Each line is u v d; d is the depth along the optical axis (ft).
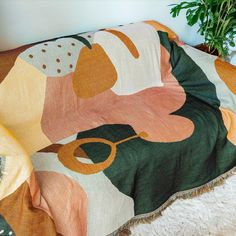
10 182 3.49
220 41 6.94
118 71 5.68
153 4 7.05
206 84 5.77
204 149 5.10
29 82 4.82
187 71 6.03
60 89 5.08
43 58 4.99
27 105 4.79
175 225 5.00
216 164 5.50
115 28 5.96
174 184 5.14
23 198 3.48
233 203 5.44
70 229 3.88
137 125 5.06
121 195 4.35
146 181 4.66
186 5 6.93
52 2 5.68
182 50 6.19
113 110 5.46
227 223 5.09
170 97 5.84
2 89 4.58
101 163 4.28
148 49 6.02
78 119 5.18
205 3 6.56
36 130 4.82
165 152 4.67
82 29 6.36
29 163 3.56
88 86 5.38
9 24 5.45
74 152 4.42
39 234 3.53
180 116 5.28
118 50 5.70
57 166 4.15
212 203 5.42
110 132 4.87
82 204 3.94
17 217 3.46
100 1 6.24
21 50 4.95
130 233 4.80
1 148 3.54
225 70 5.67
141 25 6.21
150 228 4.92
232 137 5.38
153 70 6.09
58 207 3.76
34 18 5.65
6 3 5.22
